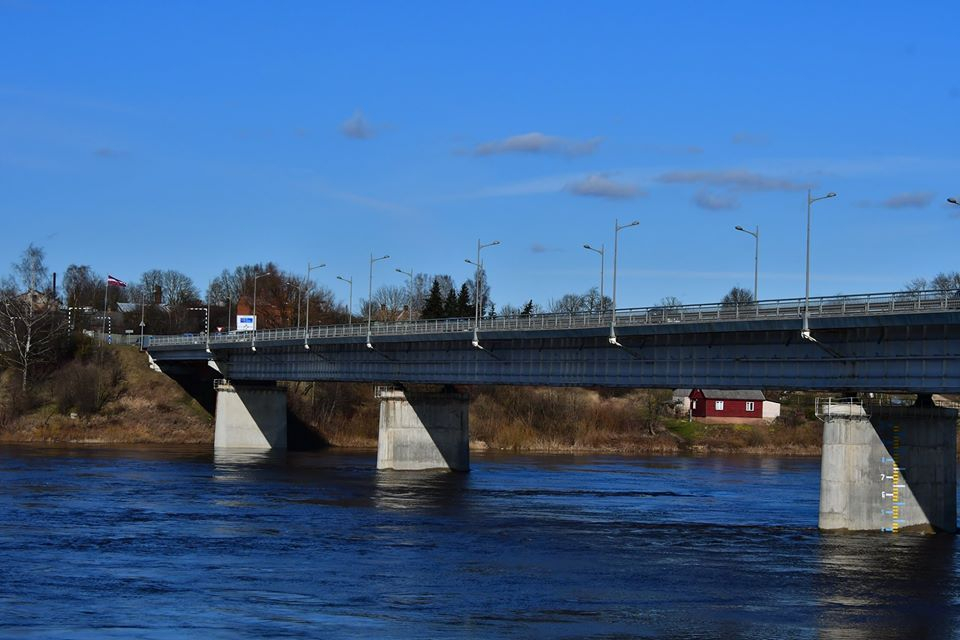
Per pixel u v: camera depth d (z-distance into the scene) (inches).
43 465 4717.0
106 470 4576.8
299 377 5585.6
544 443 6830.7
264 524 3105.3
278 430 6328.7
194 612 1974.7
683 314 3489.2
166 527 2994.6
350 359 5191.9
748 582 2388.0
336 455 5905.5
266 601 2078.0
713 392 7726.4
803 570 2539.4
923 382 2832.2
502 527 3159.5
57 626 1854.1
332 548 2714.1
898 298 2881.4
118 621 1895.9
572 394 7500.0
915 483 3191.4
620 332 3656.5
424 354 4697.3
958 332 2753.4
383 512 3447.3
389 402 4963.1
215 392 6948.8
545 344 4052.7
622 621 2000.5
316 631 1859.0
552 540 2928.2
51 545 2640.3
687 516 3511.3
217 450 5979.3
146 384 6791.3
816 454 7032.5
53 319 6919.3
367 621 1940.2
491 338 4224.9
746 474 5275.6
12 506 3329.2
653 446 6978.4
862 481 3139.8
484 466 5408.5
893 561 2682.1
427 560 2576.3
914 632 1990.7
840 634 1958.7
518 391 7308.1
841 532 3117.6
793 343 3161.9
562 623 1969.7
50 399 6496.1
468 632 1884.8
